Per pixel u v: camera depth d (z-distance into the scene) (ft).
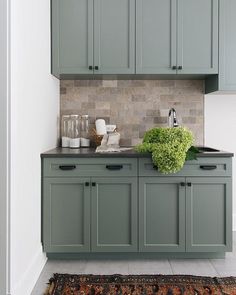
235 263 8.61
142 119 11.01
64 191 8.59
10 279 6.16
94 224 8.62
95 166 8.57
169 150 8.11
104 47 9.68
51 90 9.80
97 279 7.58
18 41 6.50
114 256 8.90
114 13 9.65
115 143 9.73
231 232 8.63
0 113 6.11
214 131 11.06
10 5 6.06
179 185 8.59
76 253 8.84
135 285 7.31
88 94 11.01
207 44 9.71
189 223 8.64
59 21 9.66
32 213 7.68
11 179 6.17
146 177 8.59
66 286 7.23
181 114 11.01
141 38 9.68
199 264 8.54
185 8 9.67
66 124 10.61
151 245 8.65
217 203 8.64
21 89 6.74
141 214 8.62
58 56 9.69
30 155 7.48
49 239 8.59
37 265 7.91
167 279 7.59
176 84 10.99
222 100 11.03
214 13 9.68
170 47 9.69
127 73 9.72
